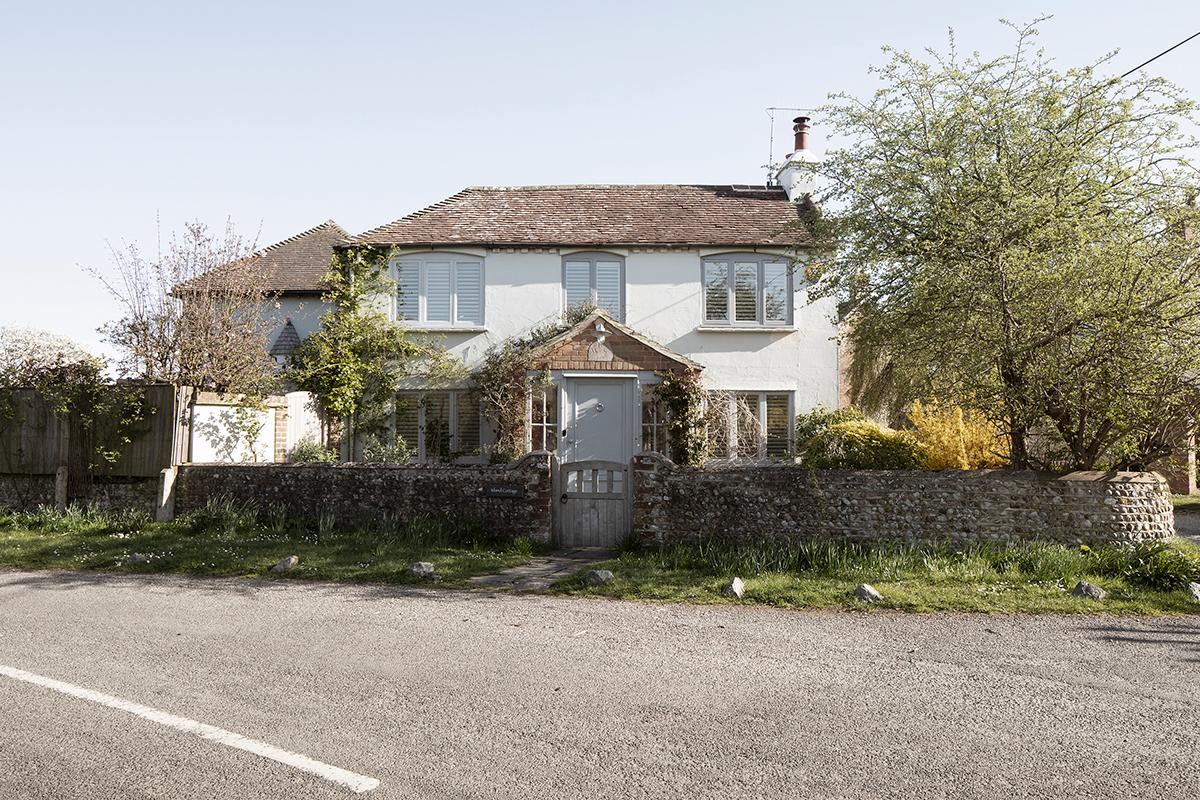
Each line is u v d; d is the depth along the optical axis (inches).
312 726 195.3
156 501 525.0
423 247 745.6
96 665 242.5
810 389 749.3
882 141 447.5
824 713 205.9
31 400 561.6
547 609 317.4
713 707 209.9
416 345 724.0
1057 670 241.3
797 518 439.2
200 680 228.8
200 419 549.0
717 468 450.6
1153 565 350.6
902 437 532.1
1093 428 412.8
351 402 706.2
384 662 246.7
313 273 889.5
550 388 692.7
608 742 187.0
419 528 457.7
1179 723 198.7
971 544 417.4
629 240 748.0
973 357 398.6
